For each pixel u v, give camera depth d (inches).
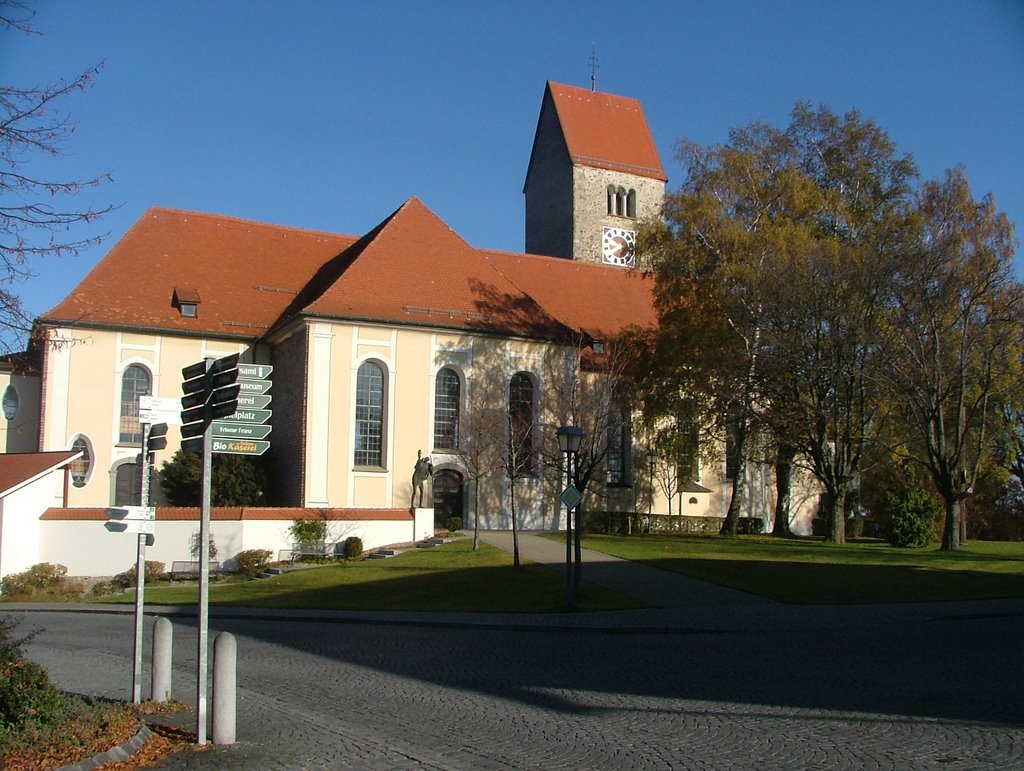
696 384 1866.4
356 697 606.9
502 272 2316.7
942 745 448.5
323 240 2269.9
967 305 1696.6
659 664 733.3
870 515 2407.7
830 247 1701.5
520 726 511.8
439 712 554.6
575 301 2343.8
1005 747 442.9
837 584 1251.8
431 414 1876.2
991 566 1421.0
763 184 1920.5
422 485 1827.0
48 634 982.4
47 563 1566.2
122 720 477.4
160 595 1369.3
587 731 495.8
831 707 546.3
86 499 1834.4
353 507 1779.0
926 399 1720.0
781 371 1769.2
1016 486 2689.5
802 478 2427.4
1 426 1975.9
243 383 515.2
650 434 2124.8
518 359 1961.1
